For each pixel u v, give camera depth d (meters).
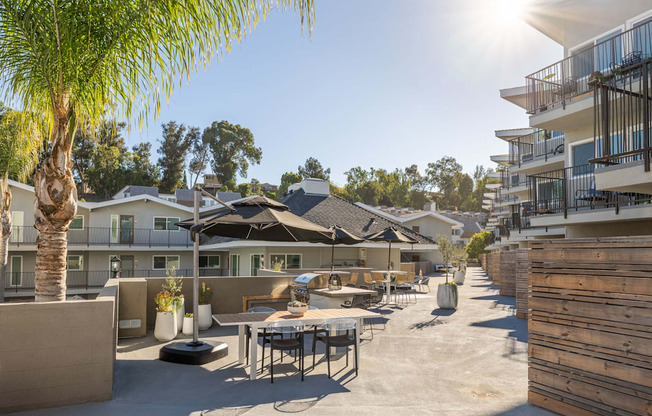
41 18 6.24
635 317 4.89
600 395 5.18
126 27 6.48
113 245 30.58
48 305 5.70
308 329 8.16
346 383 6.90
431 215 43.66
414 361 8.23
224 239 29.38
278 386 6.75
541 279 5.98
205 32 6.71
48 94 7.32
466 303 17.41
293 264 26.17
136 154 76.69
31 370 5.57
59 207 6.73
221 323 7.18
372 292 12.03
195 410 5.72
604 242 5.26
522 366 7.89
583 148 14.94
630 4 13.21
